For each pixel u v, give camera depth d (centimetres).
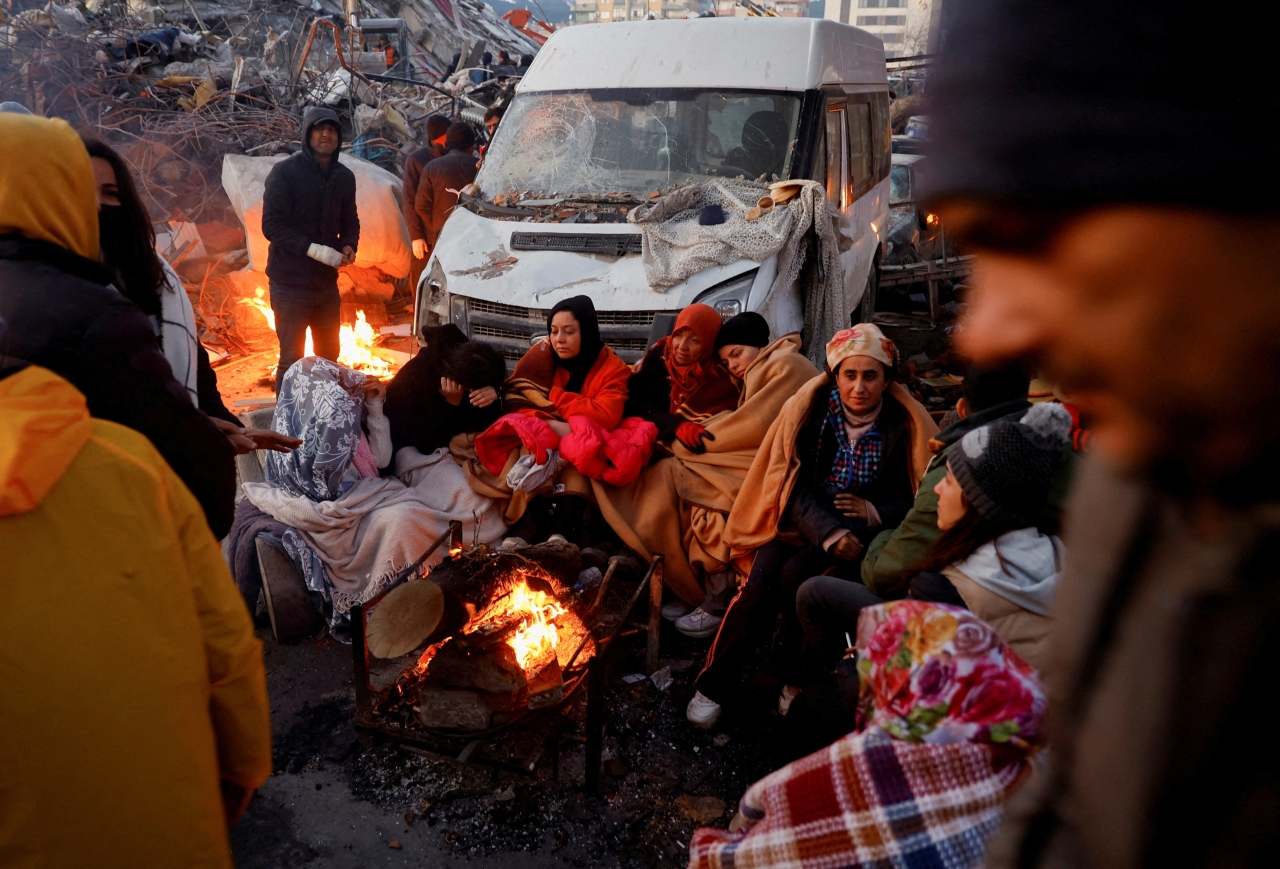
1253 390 28
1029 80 26
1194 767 38
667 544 345
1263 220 25
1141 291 27
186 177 915
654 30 548
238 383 632
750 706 309
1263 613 35
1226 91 24
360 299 780
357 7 1498
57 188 155
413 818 255
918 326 802
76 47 988
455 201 680
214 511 177
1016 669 109
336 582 329
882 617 122
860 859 104
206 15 1548
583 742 270
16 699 110
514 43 2347
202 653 128
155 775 119
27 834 113
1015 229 27
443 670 256
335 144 516
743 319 358
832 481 303
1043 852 46
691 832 254
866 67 616
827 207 448
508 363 457
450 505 345
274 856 241
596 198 498
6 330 130
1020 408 216
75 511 114
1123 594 40
